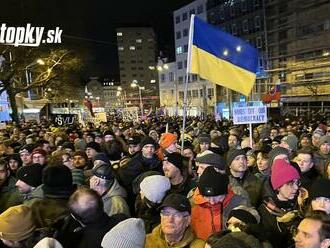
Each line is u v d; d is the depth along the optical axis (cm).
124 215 400
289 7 5369
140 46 12975
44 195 448
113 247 293
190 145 862
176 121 2302
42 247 291
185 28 7769
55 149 974
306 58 5094
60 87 3959
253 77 797
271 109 4553
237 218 356
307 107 4944
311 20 4994
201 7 7394
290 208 429
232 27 6650
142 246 302
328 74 4688
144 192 442
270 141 993
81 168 738
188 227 384
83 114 4294
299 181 441
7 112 4253
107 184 491
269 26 5794
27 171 538
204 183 408
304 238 291
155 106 9550
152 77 13025
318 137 923
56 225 391
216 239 309
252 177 548
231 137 902
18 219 344
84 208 366
